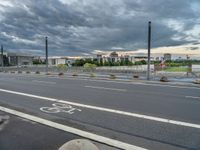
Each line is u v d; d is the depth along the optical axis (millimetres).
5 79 23328
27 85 16922
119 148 4637
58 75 30953
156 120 6781
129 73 27516
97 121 6641
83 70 34531
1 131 5594
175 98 10953
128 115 7379
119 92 13055
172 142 4988
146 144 4848
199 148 4672
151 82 19969
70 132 5574
